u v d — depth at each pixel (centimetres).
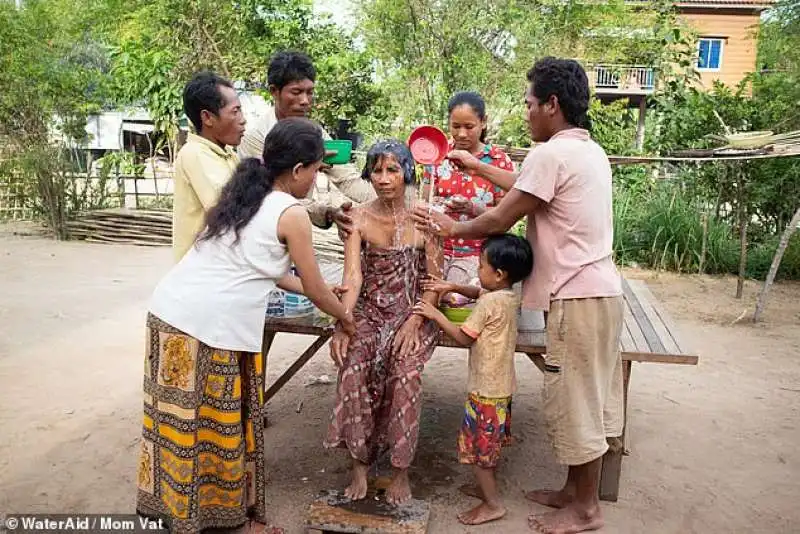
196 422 258
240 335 260
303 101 344
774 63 1148
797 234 837
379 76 998
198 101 294
